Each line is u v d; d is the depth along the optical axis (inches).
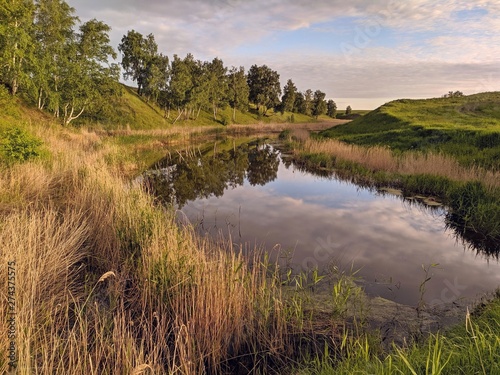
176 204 485.4
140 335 183.6
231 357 178.4
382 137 1125.7
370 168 746.2
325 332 193.9
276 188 619.2
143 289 214.2
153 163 869.8
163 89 2647.6
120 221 297.6
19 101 1173.7
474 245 341.1
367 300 231.5
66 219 294.2
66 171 495.8
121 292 221.1
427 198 520.4
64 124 1284.4
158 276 218.2
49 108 1280.8
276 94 4126.5
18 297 168.2
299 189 611.5
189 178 697.0
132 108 2223.2
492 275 274.2
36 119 1109.7
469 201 437.1
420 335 189.3
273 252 313.9
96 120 1651.1
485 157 676.1
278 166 884.6
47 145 657.6
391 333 192.5
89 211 341.7
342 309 216.7
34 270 189.5
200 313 187.6
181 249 246.5
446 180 552.7
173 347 178.1
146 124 2137.1
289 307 213.8
